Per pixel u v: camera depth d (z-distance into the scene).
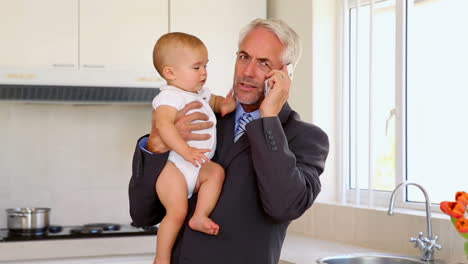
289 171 1.71
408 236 2.90
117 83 3.56
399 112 3.21
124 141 3.99
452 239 2.68
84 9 3.52
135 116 4.02
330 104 3.62
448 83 3.01
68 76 3.49
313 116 3.58
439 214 2.91
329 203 3.43
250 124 1.72
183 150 1.82
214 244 1.81
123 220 3.97
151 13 3.64
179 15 3.70
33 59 3.43
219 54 3.79
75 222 3.90
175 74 1.93
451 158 3.00
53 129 3.87
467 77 2.91
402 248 2.93
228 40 3.80
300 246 3.13
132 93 3.60
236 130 1.95
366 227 3.14
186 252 1.83
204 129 1.90
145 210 1.95
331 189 3.60
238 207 1.81
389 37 3.34
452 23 2.99
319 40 3.60
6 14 3.39
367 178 3.46
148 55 3.63
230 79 3.81
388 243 3.01
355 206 3.26
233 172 1.85
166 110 1.88
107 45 3.56
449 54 3.00
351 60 3.58
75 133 3.91
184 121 1.87
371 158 3.24
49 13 3.46
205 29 3.76
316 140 1.90
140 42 3.62
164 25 3.67
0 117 3.78
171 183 1.88
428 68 3.11
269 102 1.76
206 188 1.84
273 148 1.70
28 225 3.46
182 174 1.89
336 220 3.34
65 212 3.88
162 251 1.89
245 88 1.90
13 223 3.47
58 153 3.88
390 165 3.32
